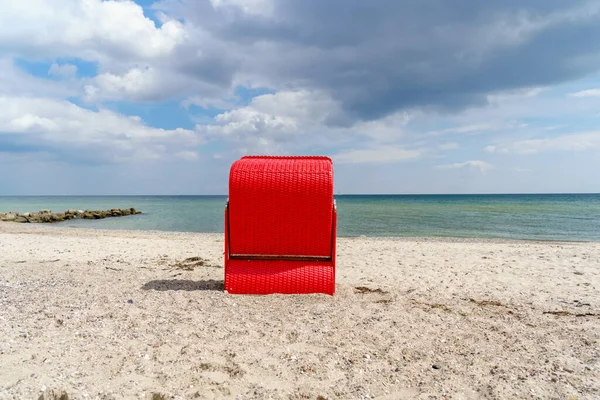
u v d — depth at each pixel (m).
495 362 3.87
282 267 6.32
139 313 5.14
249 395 3.19
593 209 45.59
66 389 3.11
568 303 6.16
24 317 4.86
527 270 8.96
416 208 50.59
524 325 4.99
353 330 4.66
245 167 6.19
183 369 3.57
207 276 7.88
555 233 21.19
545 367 3.75
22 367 3.45
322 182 6.03
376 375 3.57
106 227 25.39
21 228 20.80
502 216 34.28
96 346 4.03
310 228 6.14
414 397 3.21
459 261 10.21
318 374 3.56
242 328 4.64
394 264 9.73
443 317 5.25
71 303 5.54
